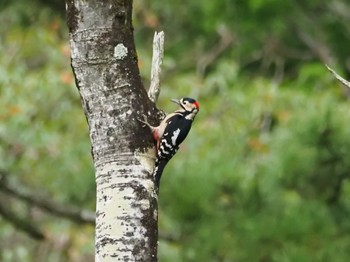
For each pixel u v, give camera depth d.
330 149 14.12
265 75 24.78
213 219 14.41
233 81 17.73
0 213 16.80
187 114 10.35
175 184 14.89
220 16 23.11
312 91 17.95
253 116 16.77
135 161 8.72
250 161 15.39
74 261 17.36
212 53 23.73
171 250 14.91
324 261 13.78
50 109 16.95
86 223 16.58
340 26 25.25
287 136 14.56
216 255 14.36
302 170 14.23
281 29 23.94
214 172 14.73
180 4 23.67
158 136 8.92
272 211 14.29
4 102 16.17
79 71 8.83
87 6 8.78
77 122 17.06
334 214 14.20
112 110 8.76
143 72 17.11
